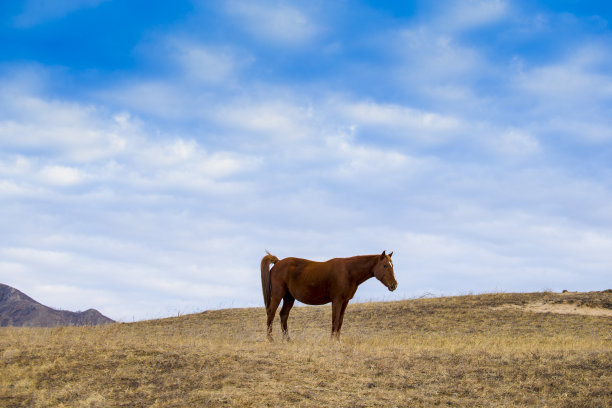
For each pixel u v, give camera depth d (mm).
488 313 25000
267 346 12914
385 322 23844
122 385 9617
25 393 9297
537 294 29047
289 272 15281
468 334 20781
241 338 16562
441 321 23719
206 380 9797
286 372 10383
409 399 9344
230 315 27281
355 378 10383
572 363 11570
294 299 15688
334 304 14914
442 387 10070
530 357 12172
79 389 9414
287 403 8805
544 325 22453
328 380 10148
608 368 11211
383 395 9445
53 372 10188
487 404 9305
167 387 9508
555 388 10141
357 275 14867
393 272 14547
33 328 17859
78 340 13148
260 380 9883
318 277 14930
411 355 12305
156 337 16016
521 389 10086
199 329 22219
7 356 10992
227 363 10711
